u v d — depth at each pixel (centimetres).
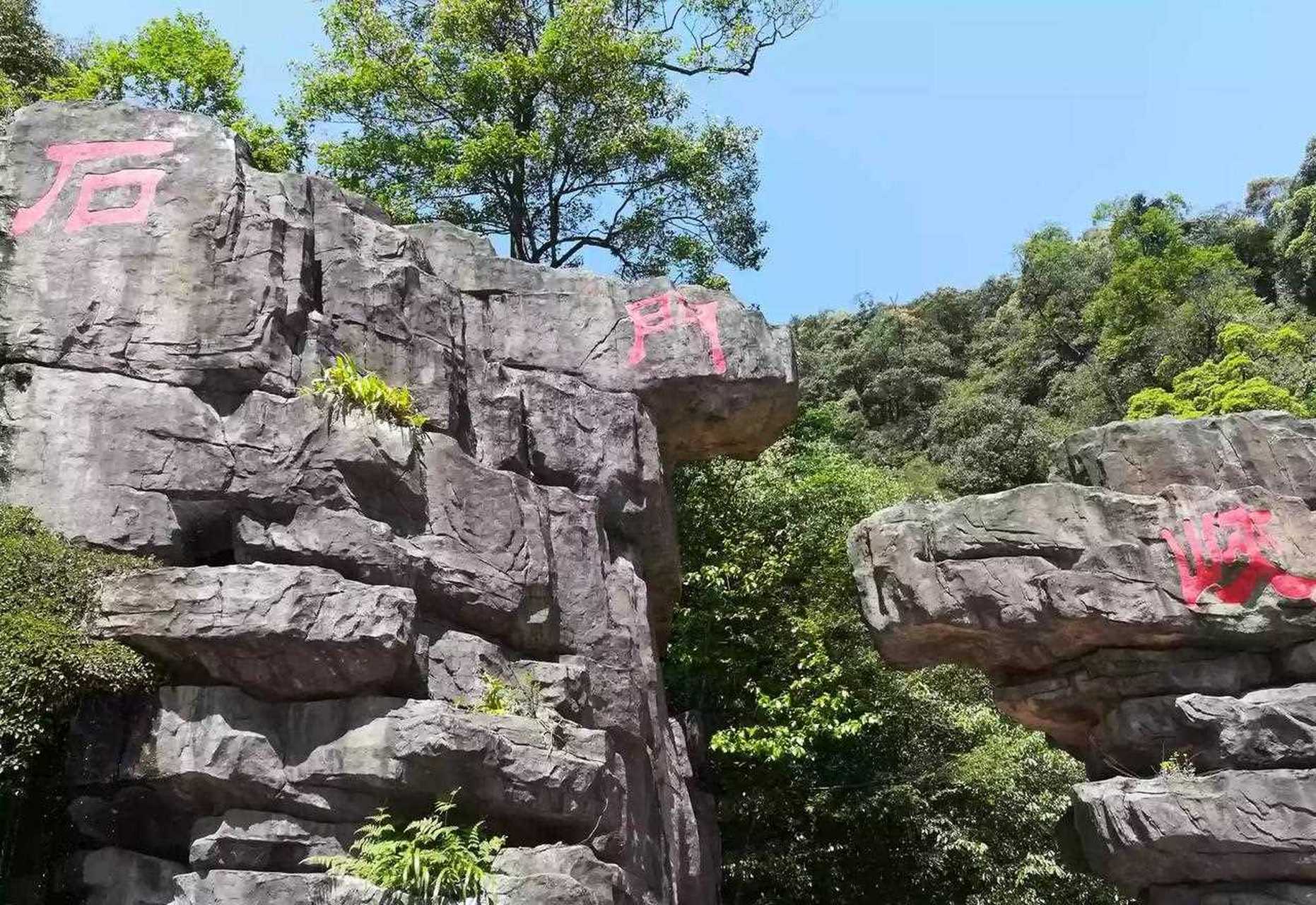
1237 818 1068
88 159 1068
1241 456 1223
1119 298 3950
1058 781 1819
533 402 1220
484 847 887
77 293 1008
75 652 852
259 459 973
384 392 1038
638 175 2238
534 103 2166
